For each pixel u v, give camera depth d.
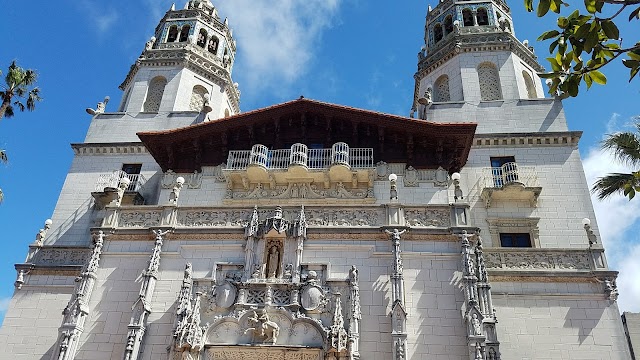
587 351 21.62
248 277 20.33
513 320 22.52
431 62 35.59
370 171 24.44
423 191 24.88
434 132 25.42
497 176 27.14
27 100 29.20
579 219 25.83
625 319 27.09
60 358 19.02
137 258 21.69
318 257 20.86
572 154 28.00
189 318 18.98
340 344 17.92
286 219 22.22
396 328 18.47
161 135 26.59
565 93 9.51
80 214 28.97
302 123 26.94
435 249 20.75
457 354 18.41
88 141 32.09
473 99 31.31
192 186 25.94
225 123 26.80
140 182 29.50
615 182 20.66
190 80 35.84
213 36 39.84
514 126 29.55
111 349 19.61
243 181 25.16
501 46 33.78
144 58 36.25
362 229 21.23
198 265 21.09
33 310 25.17
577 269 23.33
